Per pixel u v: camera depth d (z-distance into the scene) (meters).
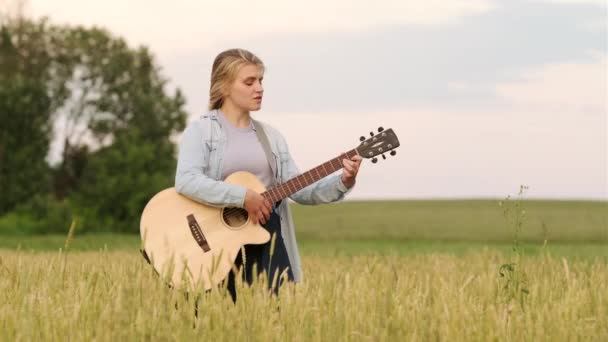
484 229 43.12
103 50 71.56
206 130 5.76
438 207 60.34
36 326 4.49
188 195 5.59
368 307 4.88
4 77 66.88
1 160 64.88
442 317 4.57
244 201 5.46
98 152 70.06
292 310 4.69
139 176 64.00
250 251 5.61
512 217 5.95
